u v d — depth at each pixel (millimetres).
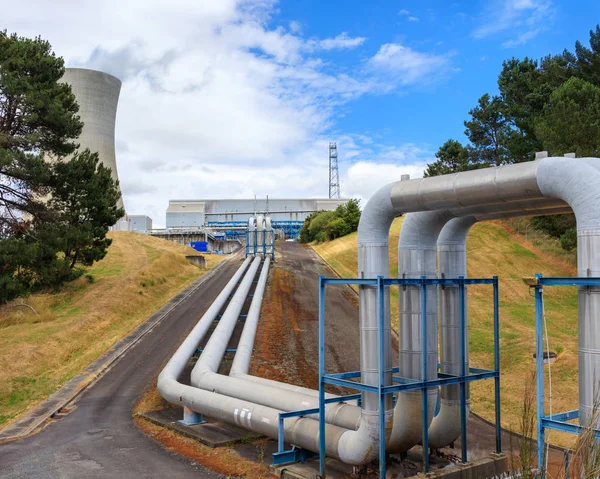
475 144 65188
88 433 18500
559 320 34438
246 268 60812
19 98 37844
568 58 53594
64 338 32000
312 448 13992
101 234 45469
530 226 53906
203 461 15469
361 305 13078
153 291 48031
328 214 98750
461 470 13344
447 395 14266
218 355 24031
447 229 14789
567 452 9352
